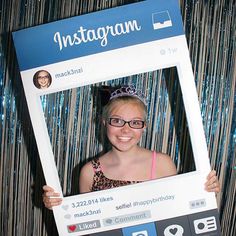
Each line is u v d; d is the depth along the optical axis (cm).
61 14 168
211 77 168
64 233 143
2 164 175
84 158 177
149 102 173
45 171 140
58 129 175
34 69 138
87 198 142
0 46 171
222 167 172
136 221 142
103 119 149
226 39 167
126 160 151
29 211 178
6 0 169
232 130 171
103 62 136
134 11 134
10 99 173
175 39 134
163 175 150
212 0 166
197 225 140
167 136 174
